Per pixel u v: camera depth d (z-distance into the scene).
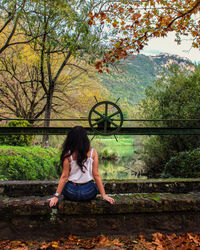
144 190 4.38
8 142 10.60
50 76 14.19
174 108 14.34
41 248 3.03
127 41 7.43
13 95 15.75
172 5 7.38
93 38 11.12
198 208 3.55
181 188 4.42
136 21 7.12
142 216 3.47
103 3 7.55
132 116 17.81
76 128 3.35
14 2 7.75
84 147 3.26
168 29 7.41
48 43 11.23
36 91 14.96
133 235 3.44
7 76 15.02
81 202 3.32
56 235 3.34
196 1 7.05
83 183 3.32
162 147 15.00
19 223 3.31
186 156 9.96
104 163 22.28
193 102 13.64
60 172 11.52
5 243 3.19
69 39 10.34
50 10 8.78
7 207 3.27
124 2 6.91
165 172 10.77
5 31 13.60
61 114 16.92
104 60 7.50
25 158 8.56
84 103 16.81
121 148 37.00
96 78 17.39
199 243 3.25
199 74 14.30
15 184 4.06
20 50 13.25
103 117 5.33
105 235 3.39
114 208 3.36
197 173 9.02
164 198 3.55
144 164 17.47
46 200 3.38
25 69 15.28
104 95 17.59
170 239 3.33
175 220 3.54
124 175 15.98
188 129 5.92
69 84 16.86
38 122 16.16
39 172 8.89
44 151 10.99
